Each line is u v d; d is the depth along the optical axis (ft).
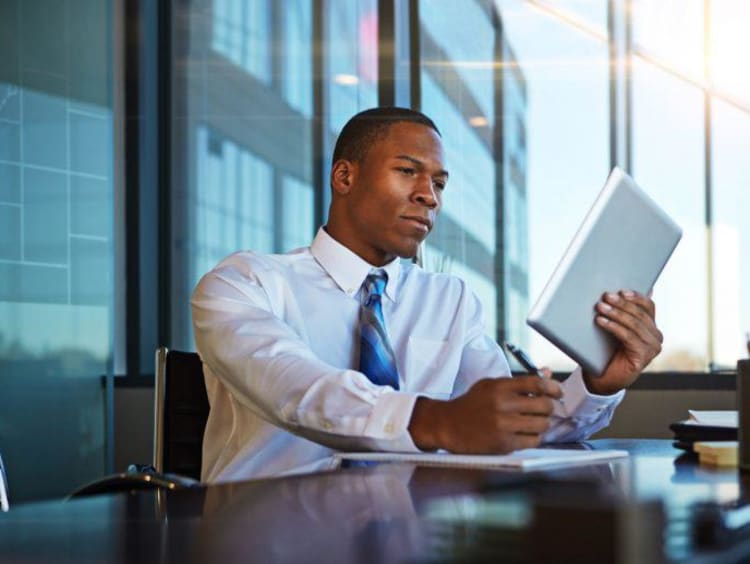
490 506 2.64
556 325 4.66
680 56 15.28
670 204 15.28
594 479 3.33
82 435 15.42
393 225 5.83
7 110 15.06
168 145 17.60
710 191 15.10
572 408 5.42
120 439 16.30
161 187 17.57
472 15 16.31
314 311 5.90
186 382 6.18
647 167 15.43
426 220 5.86
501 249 15.96
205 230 17.52
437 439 4.12
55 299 15.30
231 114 17.51
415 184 5.84
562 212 15.83
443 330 6.23
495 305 15.93
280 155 17.37
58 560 2.06
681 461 4.16
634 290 5.00
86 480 15.40
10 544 2.25
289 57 17.29
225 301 5.24
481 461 3.82
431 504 2.68
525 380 4.05
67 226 15.49
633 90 15.49
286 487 3.16
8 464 14.70
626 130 15.52
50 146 15.43
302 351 4.86
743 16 15.03
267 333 4.91
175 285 17.51
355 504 2.72
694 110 15.21
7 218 14.97
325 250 6.04
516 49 16.03
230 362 4.86
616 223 4.76
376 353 5.73
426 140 5.88
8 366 14.82
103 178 15.89
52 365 15.20
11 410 14.80
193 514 2.63
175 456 6.07
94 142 15.84
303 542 2.17
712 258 15.01
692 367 14.85
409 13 16.67
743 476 3.49
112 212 15.99
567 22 15.80
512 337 15.87
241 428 5.79
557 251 15.84
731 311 14.85
